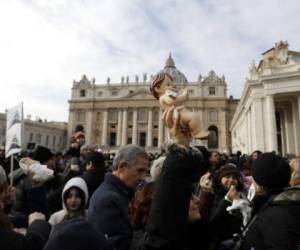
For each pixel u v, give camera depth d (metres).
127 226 3.02
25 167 5.16
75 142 9.82
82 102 83.75
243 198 4.19
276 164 2.78
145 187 3.43
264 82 28.39
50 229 3.31
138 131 78.44
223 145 74.44
